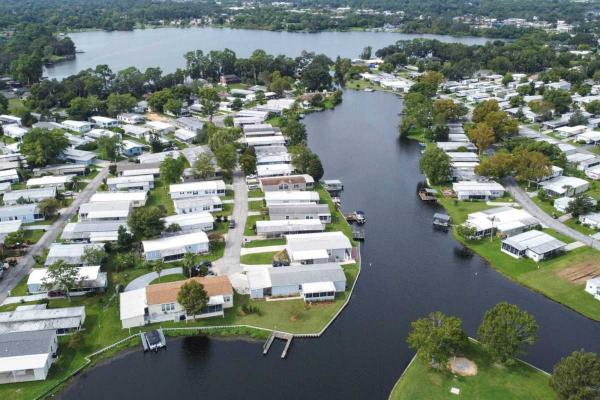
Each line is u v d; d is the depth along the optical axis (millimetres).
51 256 151375
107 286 143750
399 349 122750
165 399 108625
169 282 142250
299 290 141250
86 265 149250
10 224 173375
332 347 123375
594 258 157500
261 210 185875
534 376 110688
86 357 118250
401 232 180125
